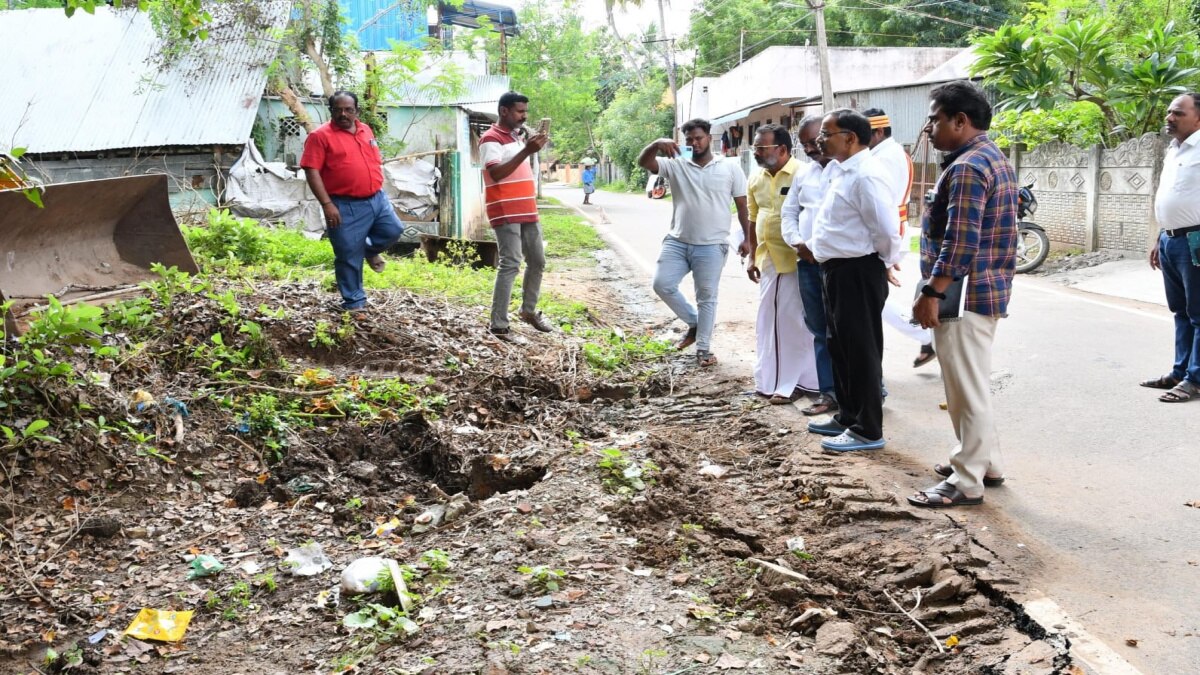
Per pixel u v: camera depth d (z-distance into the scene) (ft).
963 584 12.80
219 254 35.88
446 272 35.99
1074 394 21.90
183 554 14.89
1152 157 40.52
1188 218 20.68
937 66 106.63
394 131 56.95
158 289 23.65
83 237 25.31
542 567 13.44
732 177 24.98
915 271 42.86
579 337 28.43
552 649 11.35
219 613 13.17
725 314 33.94
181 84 54.34
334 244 25.52
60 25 58.80
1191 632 11.49
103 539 15.23
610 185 185.68
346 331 24.09
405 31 91.25
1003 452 18.28
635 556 13.93
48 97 54.19
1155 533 14.30
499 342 25.91
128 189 25.30
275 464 18.34
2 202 21.53
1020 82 49.78
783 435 19.60
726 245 25.46
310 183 24.97
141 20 58.90
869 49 106.11
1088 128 48.32
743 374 24.71
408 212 55.42
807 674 10.95
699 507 15.93
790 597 12.74
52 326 18.19
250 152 52.65
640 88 188.03
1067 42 47.34
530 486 17.78
